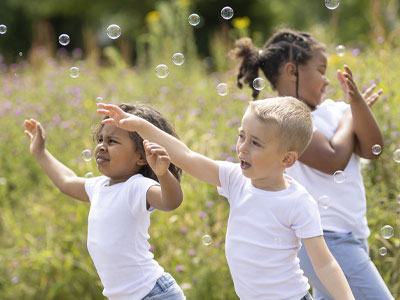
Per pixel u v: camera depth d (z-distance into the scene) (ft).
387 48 28.73
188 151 13.67
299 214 12.76
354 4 79.82
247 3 92.58
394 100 24.13
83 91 36.45
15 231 26.07
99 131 14.52
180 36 42.55
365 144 15.74
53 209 26.27
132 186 13.80
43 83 39.65
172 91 35.35
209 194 23.09
